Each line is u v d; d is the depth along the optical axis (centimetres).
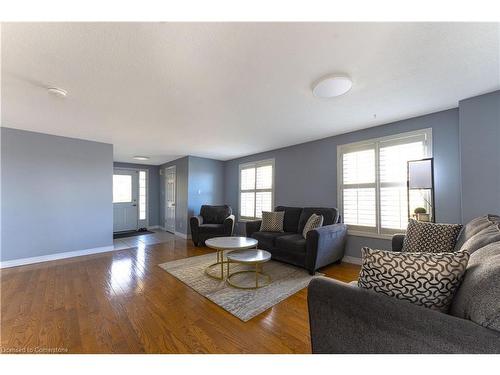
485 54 158
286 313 195
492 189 210
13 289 243
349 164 355
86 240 394
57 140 368
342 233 334
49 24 126
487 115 216
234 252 290
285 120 297
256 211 527
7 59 159
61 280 270
